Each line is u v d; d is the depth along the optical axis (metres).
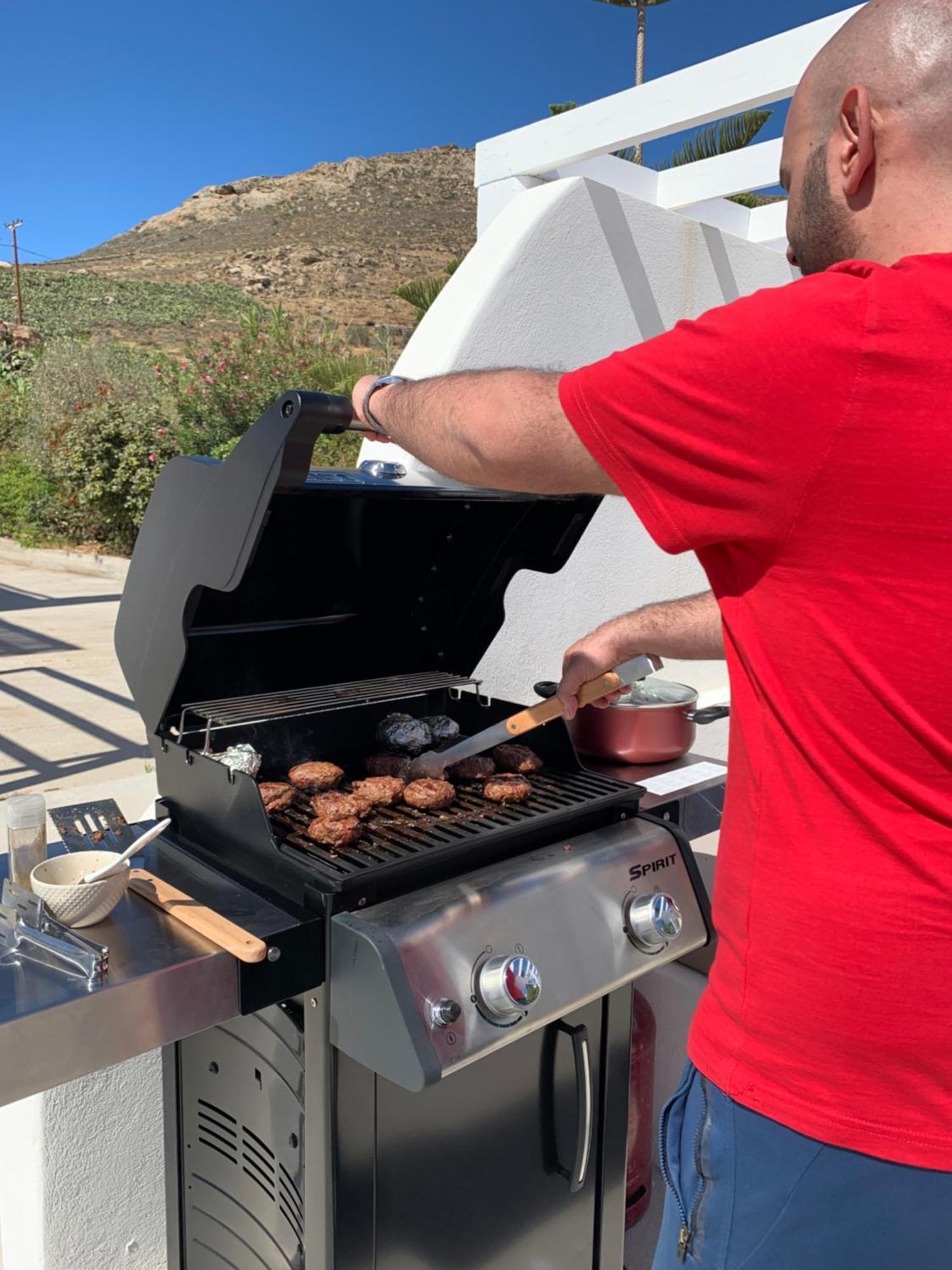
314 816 1.34
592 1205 1.50
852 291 0.72
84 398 11.37
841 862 0.80
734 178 2.42
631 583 2.38
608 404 0.79
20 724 4.66
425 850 1.21
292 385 10.77
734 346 0.73
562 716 1.53
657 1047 2.13
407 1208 1.24
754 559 0.80
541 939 1.22
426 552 1.65
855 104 0.80
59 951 1.05
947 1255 0.83
